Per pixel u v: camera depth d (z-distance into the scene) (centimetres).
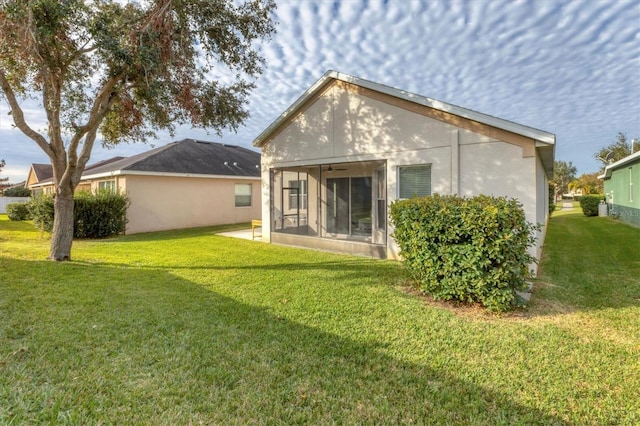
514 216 469
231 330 405
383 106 887
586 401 268
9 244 1091
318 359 336
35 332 388
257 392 279
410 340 380
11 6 546
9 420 236
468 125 748
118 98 805
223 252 990
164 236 1380
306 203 1308
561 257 865
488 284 469
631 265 758
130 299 520
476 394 278
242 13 806
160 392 276
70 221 835
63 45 689
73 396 267
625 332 402
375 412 254
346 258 898
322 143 1024
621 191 1736
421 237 524
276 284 621
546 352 351
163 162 1684
